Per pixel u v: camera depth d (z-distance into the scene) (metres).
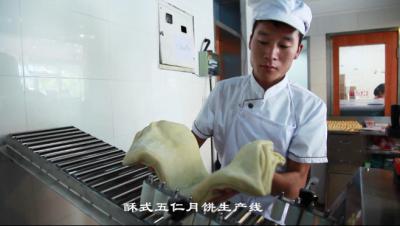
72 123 1.17
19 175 0.74
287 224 0.53
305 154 0.88
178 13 1.90
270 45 0.80
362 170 1.00
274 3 0.76
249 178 0.49
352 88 3.22
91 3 1.25
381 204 0.68
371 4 2.96
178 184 0.66
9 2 0.94
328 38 3.24
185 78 1.99
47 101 1.07
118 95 1.41
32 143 0.86
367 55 3.12
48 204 0.59
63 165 0.75
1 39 0.92
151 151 0.65
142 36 1.57
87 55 1.23
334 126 2.89
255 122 0.97
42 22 1.05
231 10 3.06
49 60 1.07
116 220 0.59
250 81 1.03
